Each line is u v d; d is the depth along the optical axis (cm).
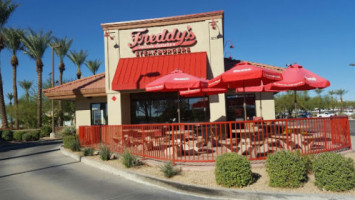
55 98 1777
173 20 1444
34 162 1070
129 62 1454
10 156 1338
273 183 545
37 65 3022
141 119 1583
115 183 672
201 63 1338
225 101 1459
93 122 1808
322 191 514
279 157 548
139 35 1482
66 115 3706
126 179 711
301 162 547
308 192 510
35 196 586
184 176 644
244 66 769
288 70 902
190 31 1423
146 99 1588
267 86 1079
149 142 846
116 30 1505
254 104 1442
